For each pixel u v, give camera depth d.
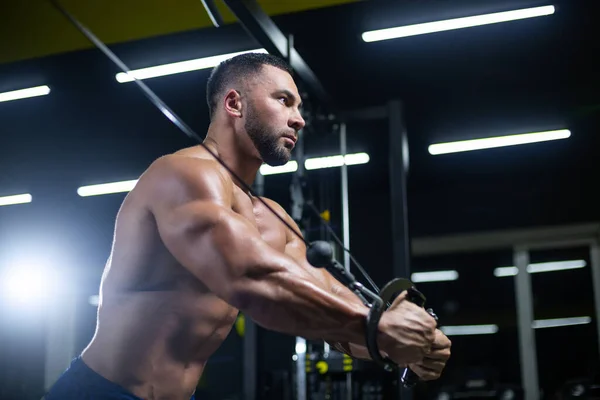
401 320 1.37
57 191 7.41
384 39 4.92
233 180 1.79
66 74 5.29
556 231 7.70
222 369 8.55
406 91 5.73
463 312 10.84
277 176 7.00
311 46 4.98
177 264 1.60
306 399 4.45
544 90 5.68
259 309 1.36
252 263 1.35
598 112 5.98
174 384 1.62
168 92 5.52
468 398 7.18
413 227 7.89
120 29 4.76
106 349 1.62
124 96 5.65
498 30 4.85
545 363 10.06
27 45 4.95
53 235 7.91
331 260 1.41
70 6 4.69
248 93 1.80
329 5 4.57
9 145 6.52
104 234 7.92
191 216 1.42
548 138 6.52
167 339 1.61
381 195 7.55
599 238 7.70
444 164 7.20
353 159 6.83
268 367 7.45
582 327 10.41
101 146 6.51
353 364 4.56
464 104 5.93
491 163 7.16
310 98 4.64
